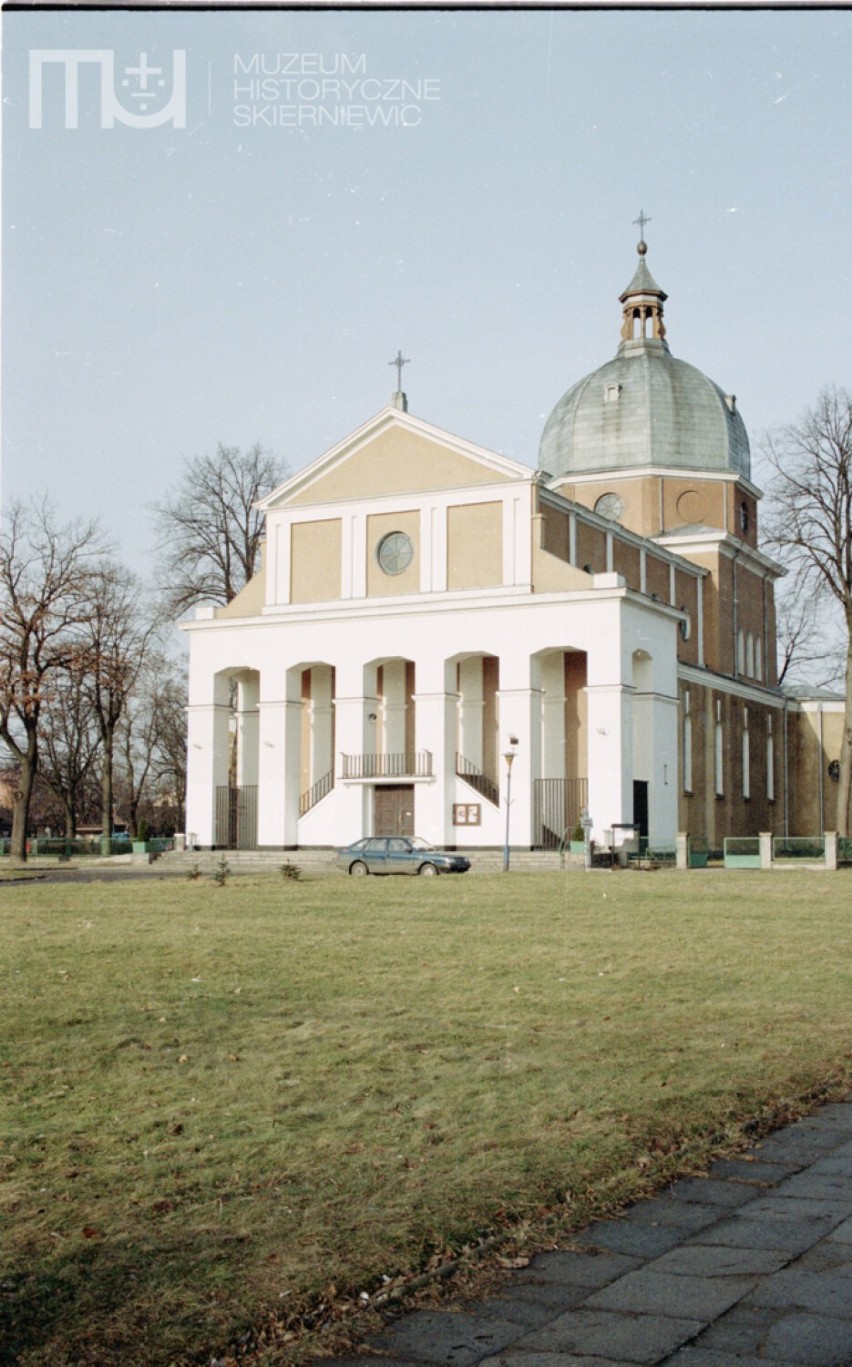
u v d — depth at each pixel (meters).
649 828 50.91
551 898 30.34
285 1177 9.00
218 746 55.53
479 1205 8.42
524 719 49.38
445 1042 13.57
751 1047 13.44
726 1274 7.45
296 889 33.41
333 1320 6.81
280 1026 14.41
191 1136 10.04
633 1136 10.05
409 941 21.88
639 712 51.53
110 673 61.09
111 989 16.73
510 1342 6.57
